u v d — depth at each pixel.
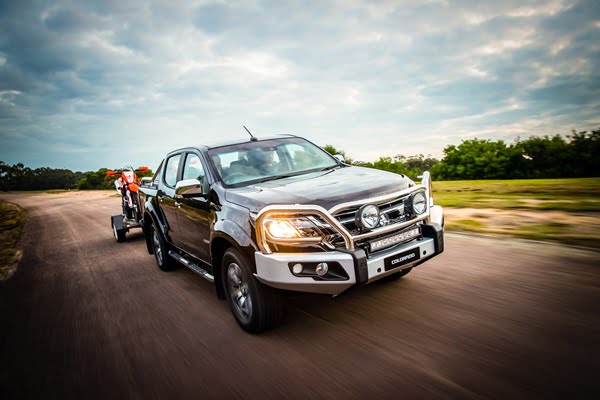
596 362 2.36
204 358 2.98
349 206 2.89
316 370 2.62
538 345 2.61
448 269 4.28
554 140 19.94
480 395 2.16
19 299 5.28
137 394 2.60
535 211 7.25
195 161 4.44
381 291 3.85
